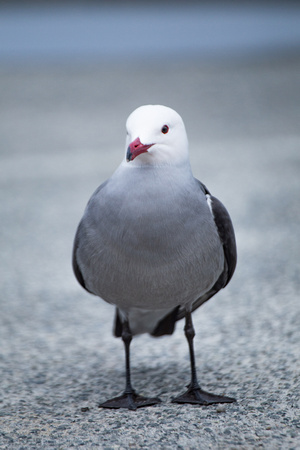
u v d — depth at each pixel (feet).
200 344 29.17
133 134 22.11
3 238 46.52
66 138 79.46
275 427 20.51
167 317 26.45
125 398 23.63
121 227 21.81
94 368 27.35
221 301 34.06
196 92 102.42
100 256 22.49
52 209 52.80
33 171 65.05
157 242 21.72
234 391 23.91
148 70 124.88
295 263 38.55
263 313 31.65
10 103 101.81
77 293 36.96
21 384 25.62
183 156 22.39
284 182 56.18
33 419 22.22
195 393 23.54
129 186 21.93
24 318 33.27
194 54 146.00
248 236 43.80
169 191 21.85
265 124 81.15
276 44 158.20
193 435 20.25
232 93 100.58
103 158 68.74
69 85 113.60
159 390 24.94
